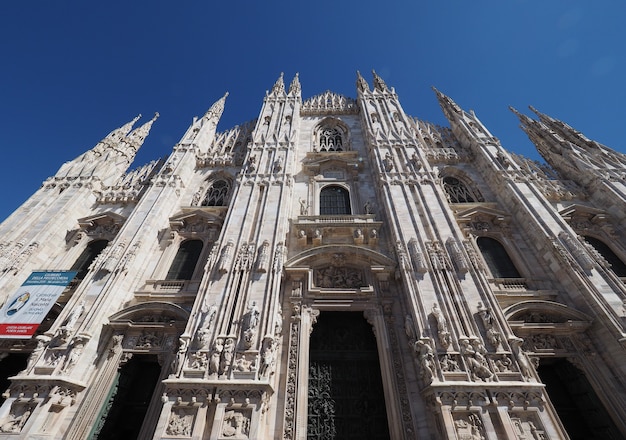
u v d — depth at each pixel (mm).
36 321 18062
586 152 28688
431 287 17562
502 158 27469
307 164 28906
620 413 14359
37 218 24250
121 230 22453
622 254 21516
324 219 23203
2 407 14281
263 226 21438
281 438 13914
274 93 37125
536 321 17625
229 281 18141
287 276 19812
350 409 15602
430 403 13914
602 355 16156
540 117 36438
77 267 23000
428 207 22219
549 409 13469
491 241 23250
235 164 31188
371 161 28531
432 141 33406
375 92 36344
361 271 20266
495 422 13070
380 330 17250
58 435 14195
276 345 16281
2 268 20594
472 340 15273
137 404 16594
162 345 17375
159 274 21703
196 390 13922
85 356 16344
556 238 20406
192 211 25453
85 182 27703
